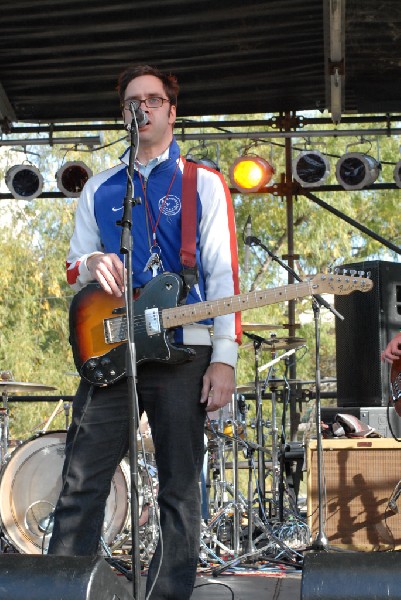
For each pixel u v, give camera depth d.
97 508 3.21
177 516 3.16
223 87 7.33
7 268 15.35
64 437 6.07
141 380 3.23
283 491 6.59
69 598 2.07
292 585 4.66
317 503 5.77
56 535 3.15
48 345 16.58
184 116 7.77
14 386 7.00
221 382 3.23
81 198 3.49
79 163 7.81
